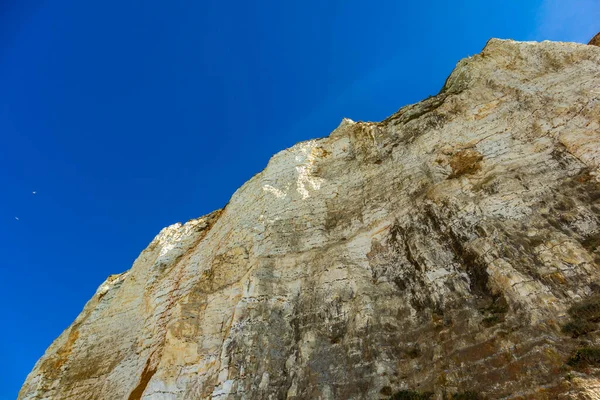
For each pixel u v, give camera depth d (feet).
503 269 32.27
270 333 40.63
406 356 32.32
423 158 53.42
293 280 46.37
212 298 51.70
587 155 38.22
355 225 50.65
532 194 38.04
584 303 26.99
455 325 31.65
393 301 37.86
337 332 37.96
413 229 43.73
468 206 40.70
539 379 23.72
